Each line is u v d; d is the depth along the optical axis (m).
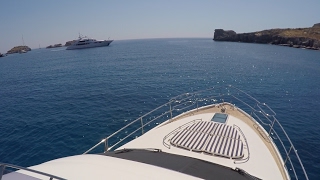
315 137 16.09
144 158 5.93
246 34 159.38
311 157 13.59
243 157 6.50
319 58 64.69
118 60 70.94
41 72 52.34
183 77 39.38
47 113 21.78
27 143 15.59
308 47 97.25
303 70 45.16
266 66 51.34
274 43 129.00
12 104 25.56
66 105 24.14
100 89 31.16
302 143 15.26
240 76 39.97
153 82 35.28
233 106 11.84
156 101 24.83
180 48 129.12
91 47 148.88
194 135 7.66
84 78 40.94
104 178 4.07
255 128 9.51
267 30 150.75
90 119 19.59
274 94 27.81
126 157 5.95
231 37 180.75
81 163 4.70
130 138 15.93
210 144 6.98
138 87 31.88
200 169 5.36
